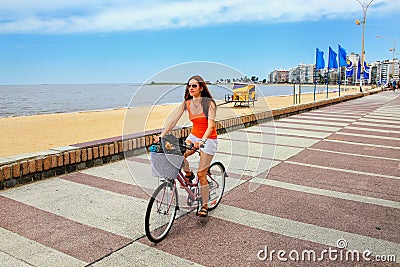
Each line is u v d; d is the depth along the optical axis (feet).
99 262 9.82
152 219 11.29
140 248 10.61
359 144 26.43
